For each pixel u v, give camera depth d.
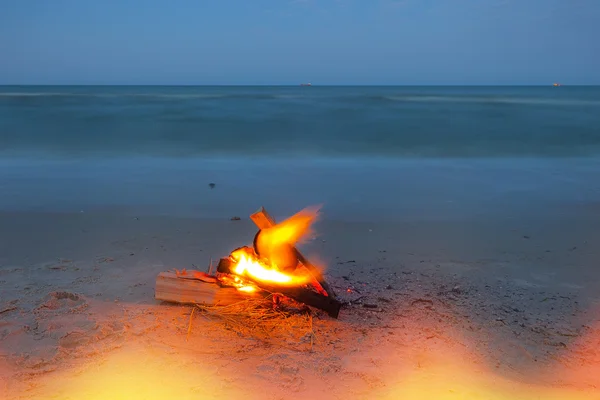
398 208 8.62
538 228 7.37
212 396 3.12
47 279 5.01
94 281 4.96
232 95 61.06
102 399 3.06
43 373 3.34
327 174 11.80
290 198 9.33
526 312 4.49
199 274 4.49
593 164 13.47
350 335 3.95
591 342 3.96
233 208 8.46
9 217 7.62
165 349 3.66
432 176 11.66
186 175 11.44
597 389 3.33
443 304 4.61
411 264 5.77
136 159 13.68
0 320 4.03
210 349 3.69
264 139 17.78
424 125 22.39
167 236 6.70
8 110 28.14
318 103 39.50
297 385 3.26
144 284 4.88
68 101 38.44
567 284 5.20
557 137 18.52
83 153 14.55
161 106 33.91
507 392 3.26
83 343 3.72
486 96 64.69
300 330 4.00
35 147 15.45
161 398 3.09
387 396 3.17
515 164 13.48
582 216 8.05
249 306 4.27
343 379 3.35
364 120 24.53
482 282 5.21
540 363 3.65
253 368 3.46
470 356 3.71
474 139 18.16
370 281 5.17
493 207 8.70
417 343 3.85
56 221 7.42
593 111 30.19
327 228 7.33
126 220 7.50
